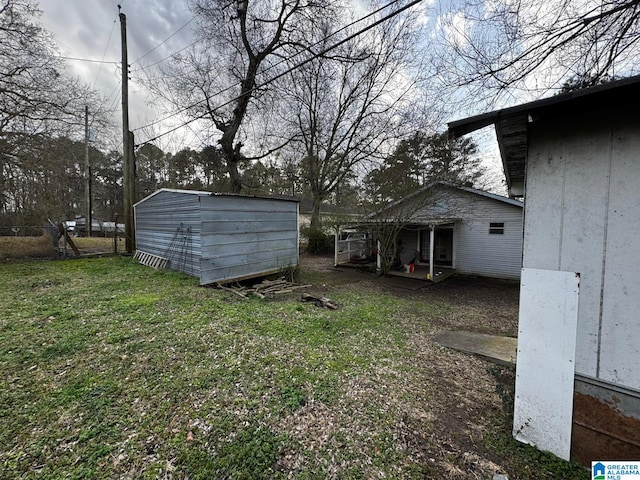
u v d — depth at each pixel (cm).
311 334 402
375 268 1038
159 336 368
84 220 2162
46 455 182
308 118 1491
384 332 430
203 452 189
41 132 983
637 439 153
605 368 161
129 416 221
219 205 661
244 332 393
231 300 556
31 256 994
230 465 180
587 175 161
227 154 1238
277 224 809
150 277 709
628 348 153
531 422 190
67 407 228
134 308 474
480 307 607
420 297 689
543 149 175
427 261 1167
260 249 761
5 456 180
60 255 1001
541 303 181
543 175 176
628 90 138
